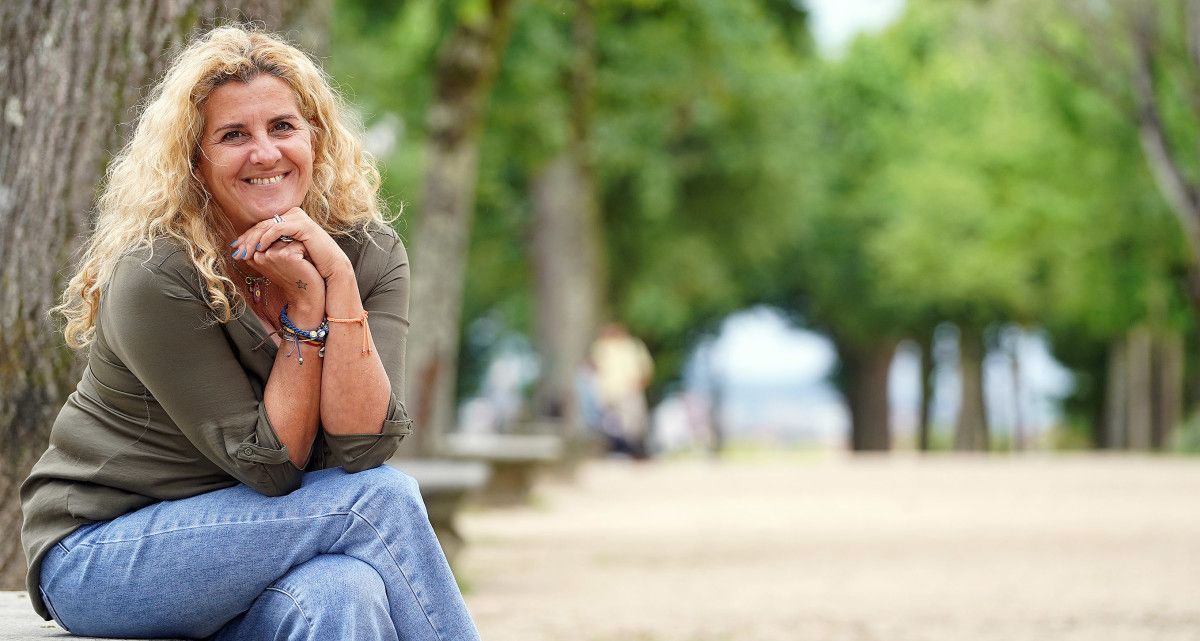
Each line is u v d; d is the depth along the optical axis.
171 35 6.25
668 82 23.06
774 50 21.31
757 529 15.16
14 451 6.11
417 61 19.19
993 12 32.47
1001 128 39.50
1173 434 42.00
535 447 17.95
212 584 4.09
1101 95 33.00
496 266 36.97
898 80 47.56
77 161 6.20
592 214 30.30
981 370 50.44
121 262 4.05
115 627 4.18
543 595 9.70
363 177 4.49
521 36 18.72
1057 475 25.19
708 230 35.41
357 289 4.16
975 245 41.28
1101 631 7.97
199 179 4.17
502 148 21.20
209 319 4.06
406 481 4.21
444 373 15.90
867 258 47.94
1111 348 49.69
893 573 11.03
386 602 4.12
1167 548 12.57
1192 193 31.73
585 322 29.83
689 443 45.16
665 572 11.20
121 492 4.19
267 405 4.09
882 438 54.12
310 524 4.11
